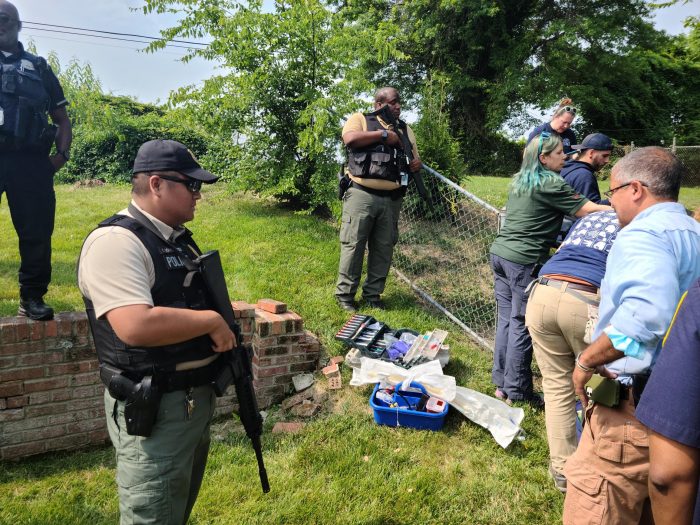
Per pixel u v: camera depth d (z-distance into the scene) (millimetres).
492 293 5312
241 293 4848
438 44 18406
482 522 2633
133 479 1772
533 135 4047
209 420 1996
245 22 6922
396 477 2904
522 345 3531
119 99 16109
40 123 3189
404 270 5750
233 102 7086
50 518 2605
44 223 3262
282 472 2951
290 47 7062
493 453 3137
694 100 22703
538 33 18312
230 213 7520
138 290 1655
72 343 3275
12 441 3158
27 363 3162
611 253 1887
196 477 2086
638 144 22703
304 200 7516
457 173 7227
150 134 13828
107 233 1704
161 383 1762
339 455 3084
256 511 2635
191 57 7234
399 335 4195
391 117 4598
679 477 1262
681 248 1728
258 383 3727
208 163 8227
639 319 1639
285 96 7387
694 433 1229
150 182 1788
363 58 7367
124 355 1730
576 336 2611
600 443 1918
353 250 4633
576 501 1985
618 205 1988
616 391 1869
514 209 3512
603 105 20172
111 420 1853
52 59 9219
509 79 18250
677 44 23016
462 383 3848
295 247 6000
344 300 4730
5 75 3127
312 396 3736
